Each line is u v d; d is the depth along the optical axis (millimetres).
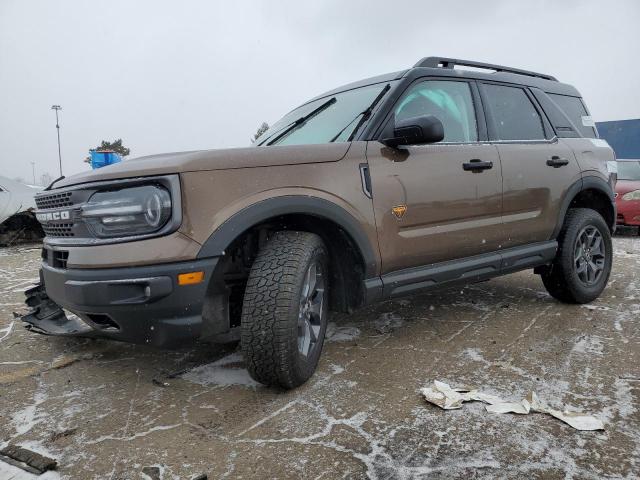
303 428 1989
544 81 3854
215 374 2580
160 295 1969
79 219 2135
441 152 2871
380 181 2578
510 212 3215
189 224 2008
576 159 3674
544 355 2723
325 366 2643
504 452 1789
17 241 7410
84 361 2805
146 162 2139
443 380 2424
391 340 3037
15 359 2844
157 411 2178
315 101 3502
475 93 3236
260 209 2145
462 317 3480
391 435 1920
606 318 3383
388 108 2764
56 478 1695
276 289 2150
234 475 1691
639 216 7684
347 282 2645
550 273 3697
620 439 1858
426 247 2777
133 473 1716
